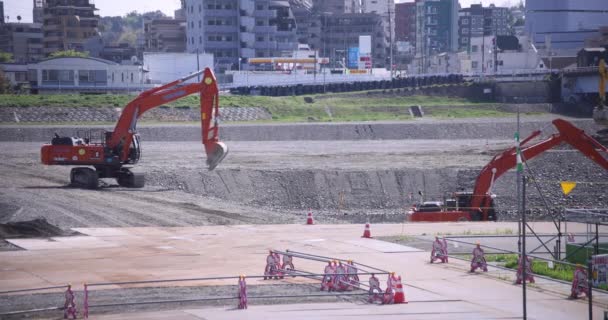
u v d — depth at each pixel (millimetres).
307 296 34219
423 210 62062
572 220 43125
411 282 38125
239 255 44125
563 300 34875
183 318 30812
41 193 64000
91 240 48344
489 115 155250
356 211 73750
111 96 143625
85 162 69125
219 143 63500
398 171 81500
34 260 42125
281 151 105250
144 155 97062
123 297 34125
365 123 132875
